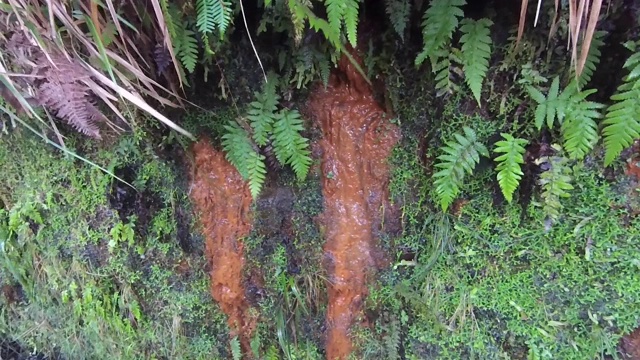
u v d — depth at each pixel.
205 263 1.96
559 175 1.36
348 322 1.91
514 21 1.35
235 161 1.68
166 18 1.38
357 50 1.63
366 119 1.78
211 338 2.04
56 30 1.44
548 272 1.50
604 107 1.30
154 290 1.97
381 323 1.86
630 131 1.17
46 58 1.46
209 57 1.59
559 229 1.45
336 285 1.89
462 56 1.36
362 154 1.79
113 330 2.06
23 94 1.57
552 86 1.29
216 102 1.77
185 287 1.97
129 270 1.93
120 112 1.67
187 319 2.01
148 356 2.08
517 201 1.48
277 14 1.47
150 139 1.76
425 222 1.69
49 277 2.05
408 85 1.63
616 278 1.42
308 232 1.88
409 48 1.57
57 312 2.17
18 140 1.82
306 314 1.94
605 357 1.49
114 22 1.44
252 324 2.02
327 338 1.94
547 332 1.54
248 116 1.65
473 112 1.45
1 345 2.48
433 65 1.41
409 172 1.71
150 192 1.86
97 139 1.74
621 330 1.45
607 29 1.27
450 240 1.63
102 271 1.96
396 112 1.71
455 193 1.43
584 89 1.33
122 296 1.98
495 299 1.59
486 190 1.52
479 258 1.59
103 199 1.83
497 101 1.42
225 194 1.90
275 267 1.93
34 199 1.90
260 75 1.68
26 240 2.00
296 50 1.59
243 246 1.94
